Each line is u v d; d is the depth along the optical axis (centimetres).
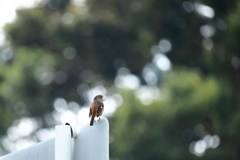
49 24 3222
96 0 3186
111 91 3225
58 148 535
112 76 3228
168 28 3159
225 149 2516
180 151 2511
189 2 3141
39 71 3191
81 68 3228
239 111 2561
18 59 3203
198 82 2600
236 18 2820
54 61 3203
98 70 3225
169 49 3173
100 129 532
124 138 2547
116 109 2708
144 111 2547
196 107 2531
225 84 2684
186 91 2572
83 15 3172
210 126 2539
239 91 2728
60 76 3219
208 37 3123
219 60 2838
